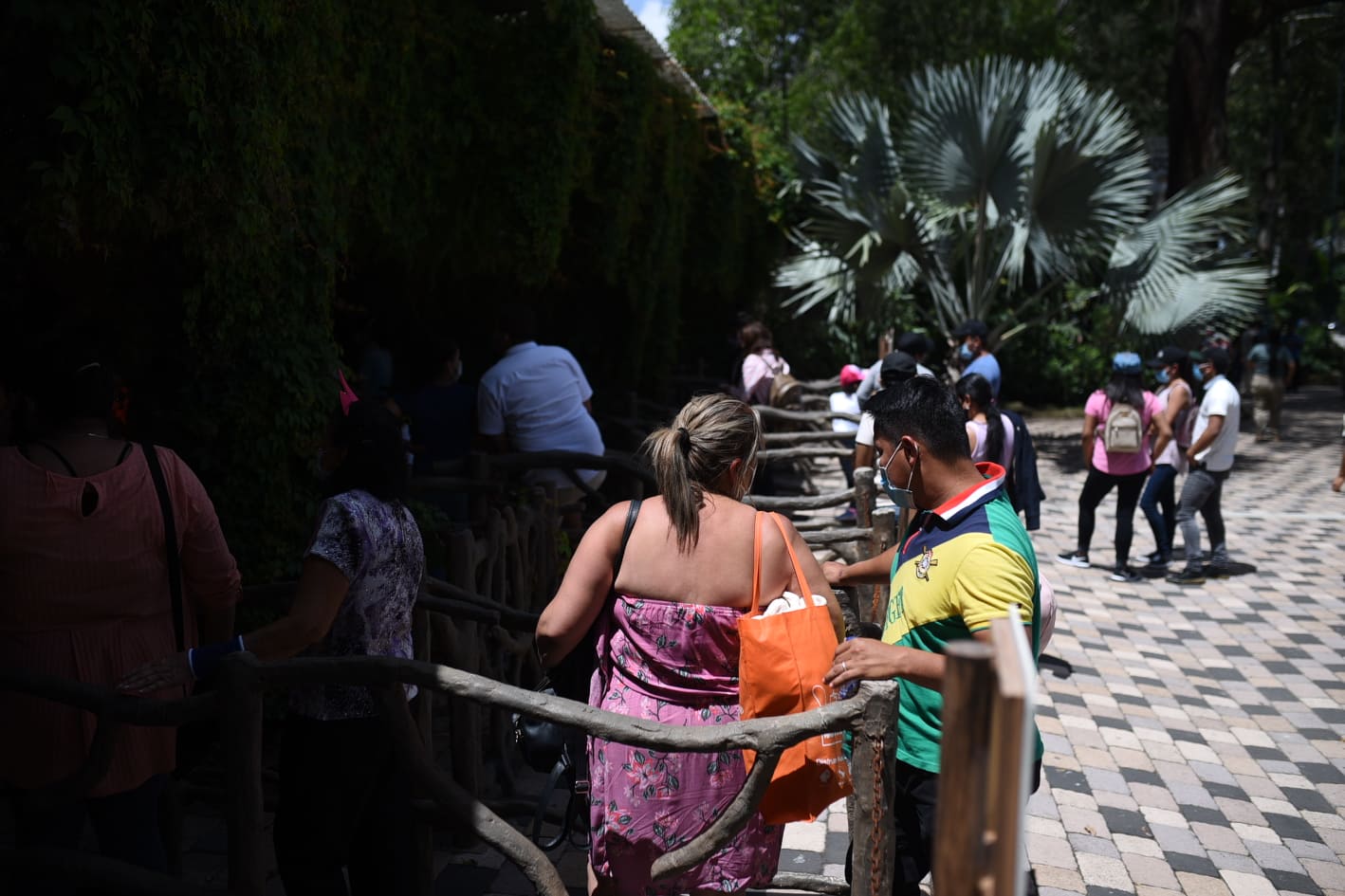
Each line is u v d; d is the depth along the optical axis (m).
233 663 2.22
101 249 3.53
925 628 2.45
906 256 14.77
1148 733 5.19
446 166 5.94
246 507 4.10
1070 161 13.32
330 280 4.38
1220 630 7.01
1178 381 8.12
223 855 3.53
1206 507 8.41
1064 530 10.06
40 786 2.33
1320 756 4.96
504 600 4.17
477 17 6.02
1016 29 24.25
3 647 2.30
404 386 6.96
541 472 5.51
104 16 3.00
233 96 3.58
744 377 10.34
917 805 2.56
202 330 3.99
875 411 2.61
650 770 2.28
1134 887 3.68
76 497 2.30
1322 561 8.96
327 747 2.53
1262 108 33.19
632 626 2.34
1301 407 23.23
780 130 21.77
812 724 2.09
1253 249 14.74
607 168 8.19
